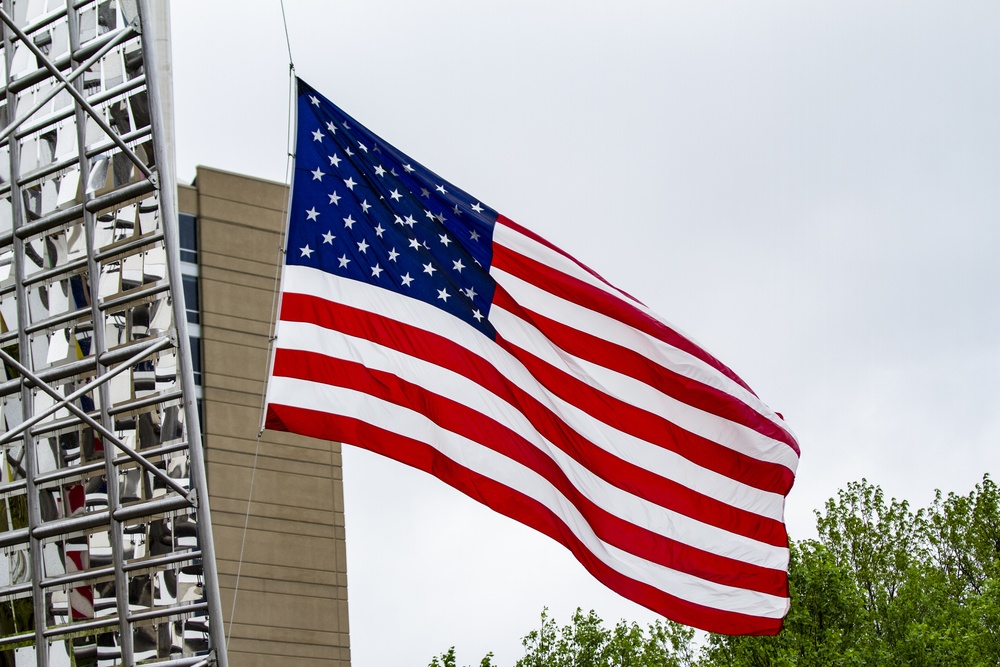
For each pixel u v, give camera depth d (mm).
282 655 45812
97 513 17766
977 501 43000
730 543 21703
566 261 21516
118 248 17984
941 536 43000
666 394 21703
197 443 17438
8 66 19031
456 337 20594
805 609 37062
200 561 17344
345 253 20484
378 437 19531
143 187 17797
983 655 34719
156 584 17484
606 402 21422
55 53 18812
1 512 18312
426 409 19938
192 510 17578
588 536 20812
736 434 21953
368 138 21172
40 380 16422
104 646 17641
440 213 21172
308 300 20047
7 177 19000
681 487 21547
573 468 20922
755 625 21438
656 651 41031
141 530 17625
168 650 17312
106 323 18016
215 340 48969
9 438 15891
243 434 48156
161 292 17812
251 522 47125
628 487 21266
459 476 19859
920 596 37625
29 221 18547
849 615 37250
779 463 22250
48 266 18422
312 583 47469
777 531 22078
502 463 20172
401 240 20828
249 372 49156
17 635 18062
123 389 17828
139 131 17922
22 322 18438
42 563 17969
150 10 17984
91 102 18312
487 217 21422
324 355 19734
